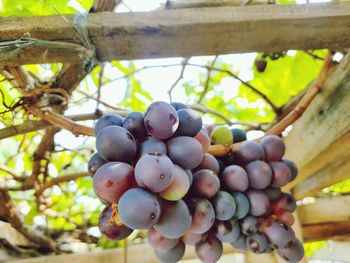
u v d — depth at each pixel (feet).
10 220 1.24
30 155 1.52
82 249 1.38
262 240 0.68
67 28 0.68
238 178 0.65
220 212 0.62
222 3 0.80
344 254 1.59
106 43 0.69
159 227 0.54
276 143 0.72
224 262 1.25
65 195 1.53
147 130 0.56
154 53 0.72
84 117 1.05
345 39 0.72
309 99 0.86
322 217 1.24
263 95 1.19
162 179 0.50
